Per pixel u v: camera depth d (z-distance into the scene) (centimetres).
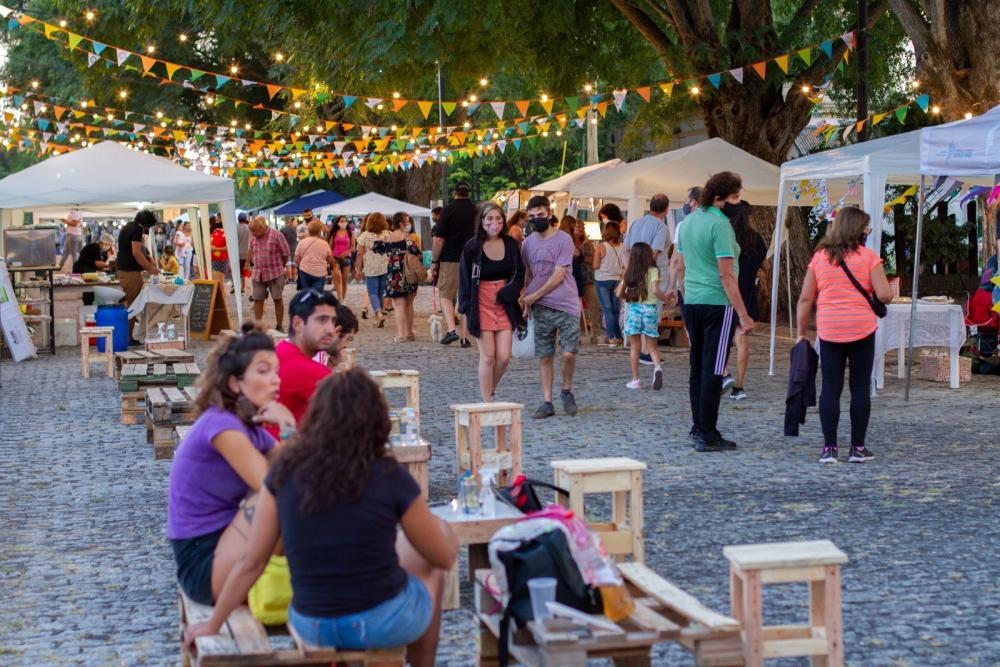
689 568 655
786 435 1032
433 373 1578
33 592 649
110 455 1059
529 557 415
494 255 1137
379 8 1967
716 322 982
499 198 3102
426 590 416
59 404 1385
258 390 477
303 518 390
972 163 1091
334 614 391
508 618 417
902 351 1449
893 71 2683
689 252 991
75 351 2028
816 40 2469
